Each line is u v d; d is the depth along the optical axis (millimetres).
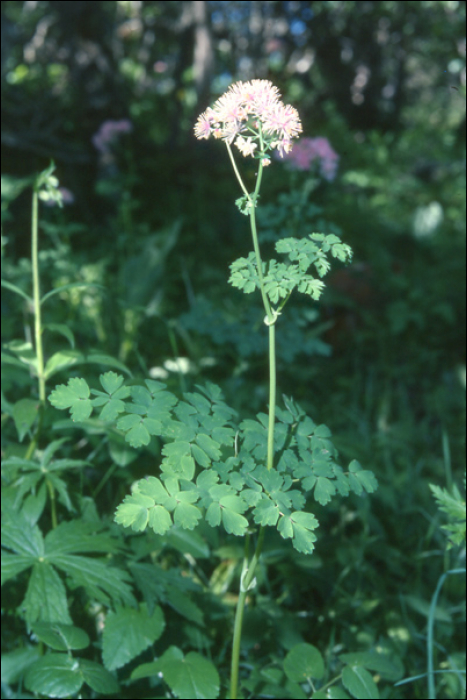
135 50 9695
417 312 4375
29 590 1435
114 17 6957
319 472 1163
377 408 3506
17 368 2072
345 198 6984
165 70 9945
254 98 1045
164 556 2062
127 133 5836
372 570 2127
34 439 1773
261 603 1895
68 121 6312
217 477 1071
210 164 6941
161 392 1133
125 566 1597
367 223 6570
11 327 2545
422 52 5676
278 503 1078
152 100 8711
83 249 5012
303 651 1501
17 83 6469
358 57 10070
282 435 1214
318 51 9664
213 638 1836
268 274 1093
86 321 3555
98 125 6434
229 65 9508
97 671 1367
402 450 2975
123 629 1460
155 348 3738
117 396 1097
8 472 1731
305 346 3074
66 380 2199
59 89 6555
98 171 6020
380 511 2445
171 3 8000
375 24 6871
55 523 1637
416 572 2217
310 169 2852
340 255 1095
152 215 6148
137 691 1579
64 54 6539
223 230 6262
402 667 1782
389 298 4754
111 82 6512
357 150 9258
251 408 2986
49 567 1481
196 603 1801
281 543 1991
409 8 5266
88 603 1736
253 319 3133
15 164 5355
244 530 1030
